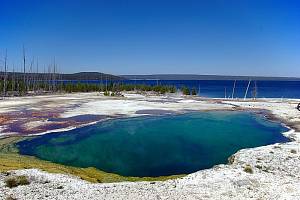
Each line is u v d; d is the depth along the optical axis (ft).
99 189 73.05
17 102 276.82
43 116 195.11
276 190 73.05
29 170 85.76
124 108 241.55
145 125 176.35
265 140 141.90
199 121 193.06
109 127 168.45
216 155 116.88
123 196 68.13
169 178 88.99
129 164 105.81
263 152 108.78
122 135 149.38
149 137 146.10
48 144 130.31
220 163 107.04
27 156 111.86
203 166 103.86
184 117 207.82
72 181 79.36
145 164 105.70
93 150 122.52
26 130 154.51
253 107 261.03
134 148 126.41
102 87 469.57
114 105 260.01
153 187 74.95
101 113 213.25
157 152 120.67
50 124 170.30
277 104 282.97
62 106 248.32
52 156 113.50
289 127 174.09
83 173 92.58
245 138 146.20
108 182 85.20
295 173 86.69
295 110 238.27
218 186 75.41
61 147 126.00
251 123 187.93
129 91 473.26
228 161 108.17
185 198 67.46
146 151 121.90
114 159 111.34
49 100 299.79
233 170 88.02
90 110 226.17
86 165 104.42
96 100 303.89
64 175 84.84
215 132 159.53
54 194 68.23
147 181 83.25
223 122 190.60
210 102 301.02
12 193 67.31
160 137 146.72
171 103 285.23
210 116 214.07
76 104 263.90
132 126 172.35
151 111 228.84
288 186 75.61
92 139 140.15
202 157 114.32
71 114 205.77
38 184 74.95
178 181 79.77
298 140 139.03
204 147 128.67
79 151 120.67
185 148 127.34
